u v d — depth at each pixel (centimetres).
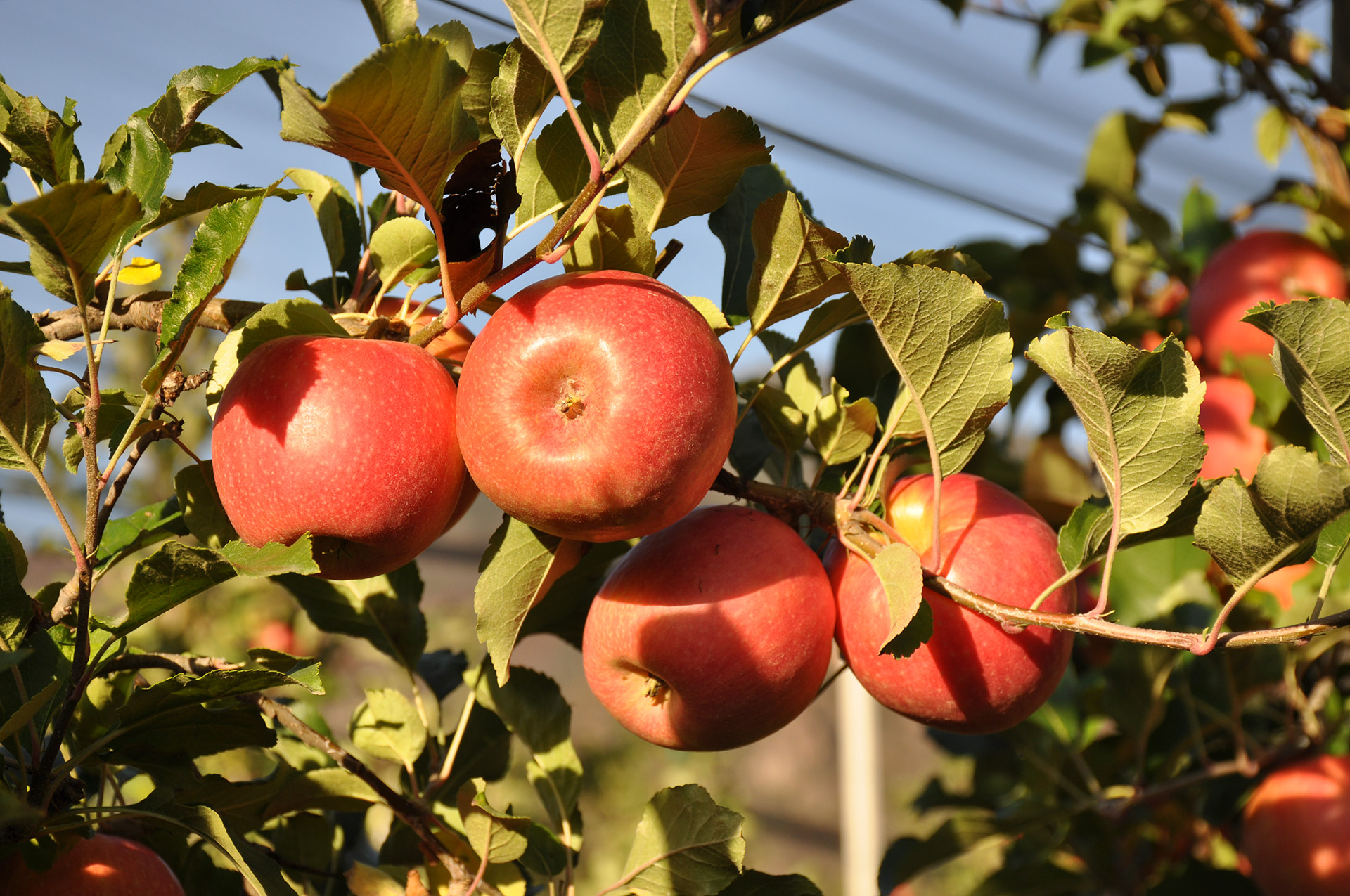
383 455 71
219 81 74
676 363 71
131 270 79
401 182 70
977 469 118
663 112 70
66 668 74
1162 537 75
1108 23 123
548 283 72
